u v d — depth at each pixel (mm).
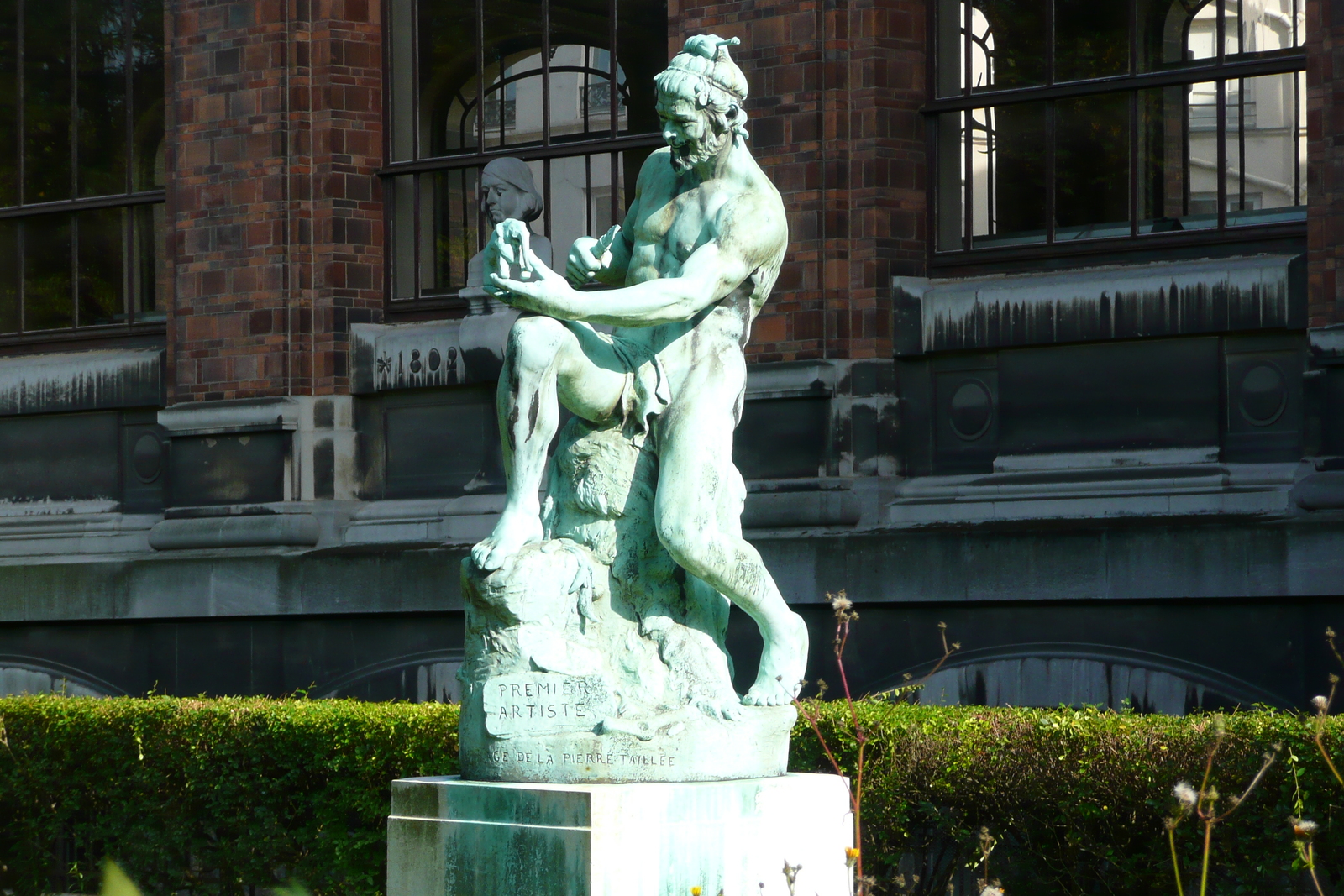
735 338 8180
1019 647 16000
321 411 19672
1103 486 16141
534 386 7637
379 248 20031
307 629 19203
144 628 20078
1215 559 15016
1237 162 16047
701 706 7805
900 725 10406
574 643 7754
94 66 21828
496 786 7500
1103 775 9828
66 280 21859
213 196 20125
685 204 8242
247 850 12469
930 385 17156
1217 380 15859
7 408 21500
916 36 17359
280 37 19828
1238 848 9508
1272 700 14852
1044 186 16922
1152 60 16469
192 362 20125
